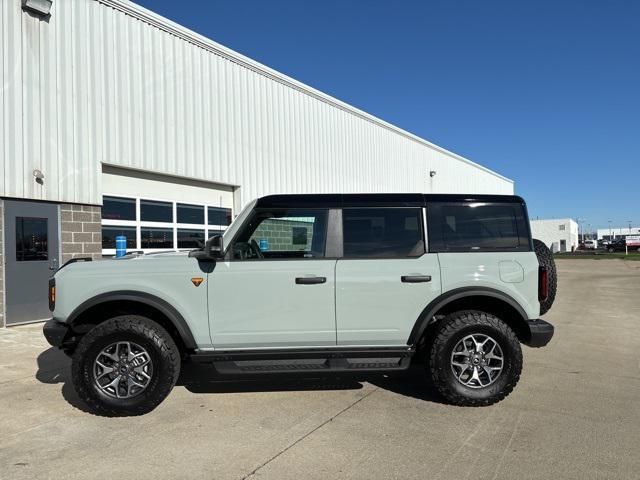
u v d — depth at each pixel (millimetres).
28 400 4543
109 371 4117
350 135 17281
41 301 8453
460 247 4500
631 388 4922
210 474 3121
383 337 4391
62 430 3846
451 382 4281
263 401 4527
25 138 8172
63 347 4406
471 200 4613
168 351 4148
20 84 8109
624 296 13484
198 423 3982
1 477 3082
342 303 4340
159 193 10633
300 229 4520
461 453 3416
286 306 4312
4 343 6840
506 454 3396
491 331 4281
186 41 11039
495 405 4398
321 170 15703
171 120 10664
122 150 9656
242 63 12578
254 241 4527
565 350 6672
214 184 12000
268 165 13438
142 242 10242
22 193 8117
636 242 62250
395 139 20219
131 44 9852
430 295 4379
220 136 11906
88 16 9094
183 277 4270
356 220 4527
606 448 3488
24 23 8164
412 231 4520
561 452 3424
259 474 3117
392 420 4035
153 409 4266
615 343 7137
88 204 9086
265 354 4305
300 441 3625
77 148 8906
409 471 3152
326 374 5426
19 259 8156
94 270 4285
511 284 4414
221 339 4297
